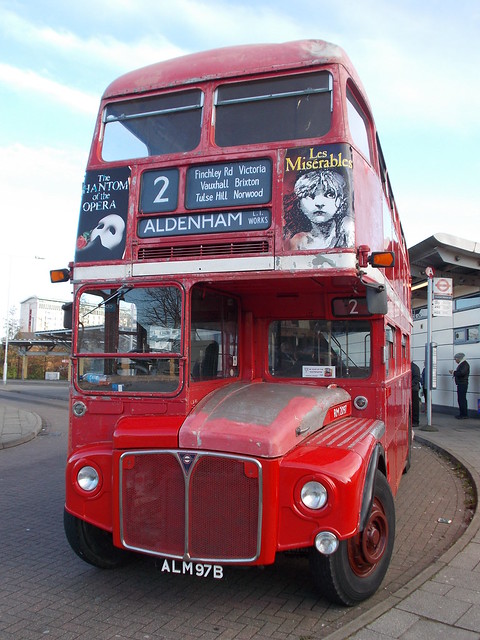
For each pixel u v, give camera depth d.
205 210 4.66
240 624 4.04
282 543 3.83
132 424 4.36
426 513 7.00
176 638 3.85
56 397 29.61
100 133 5.20
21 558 5.48
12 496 8.05
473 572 4.62
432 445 11.75
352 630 3.66
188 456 3.98
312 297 5.54
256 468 3.83
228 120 4.82
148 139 5.01
